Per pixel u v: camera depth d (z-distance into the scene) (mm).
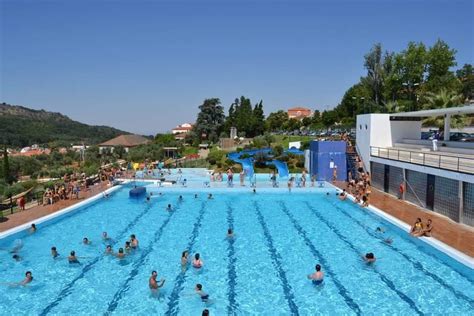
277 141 55500
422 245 13867
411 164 20125
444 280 11141
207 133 75875
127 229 16984
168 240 15320
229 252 13836
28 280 11242
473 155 21156
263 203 22391
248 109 81312
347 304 9766
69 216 19422
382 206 19781
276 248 14219
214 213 20016
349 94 71625
